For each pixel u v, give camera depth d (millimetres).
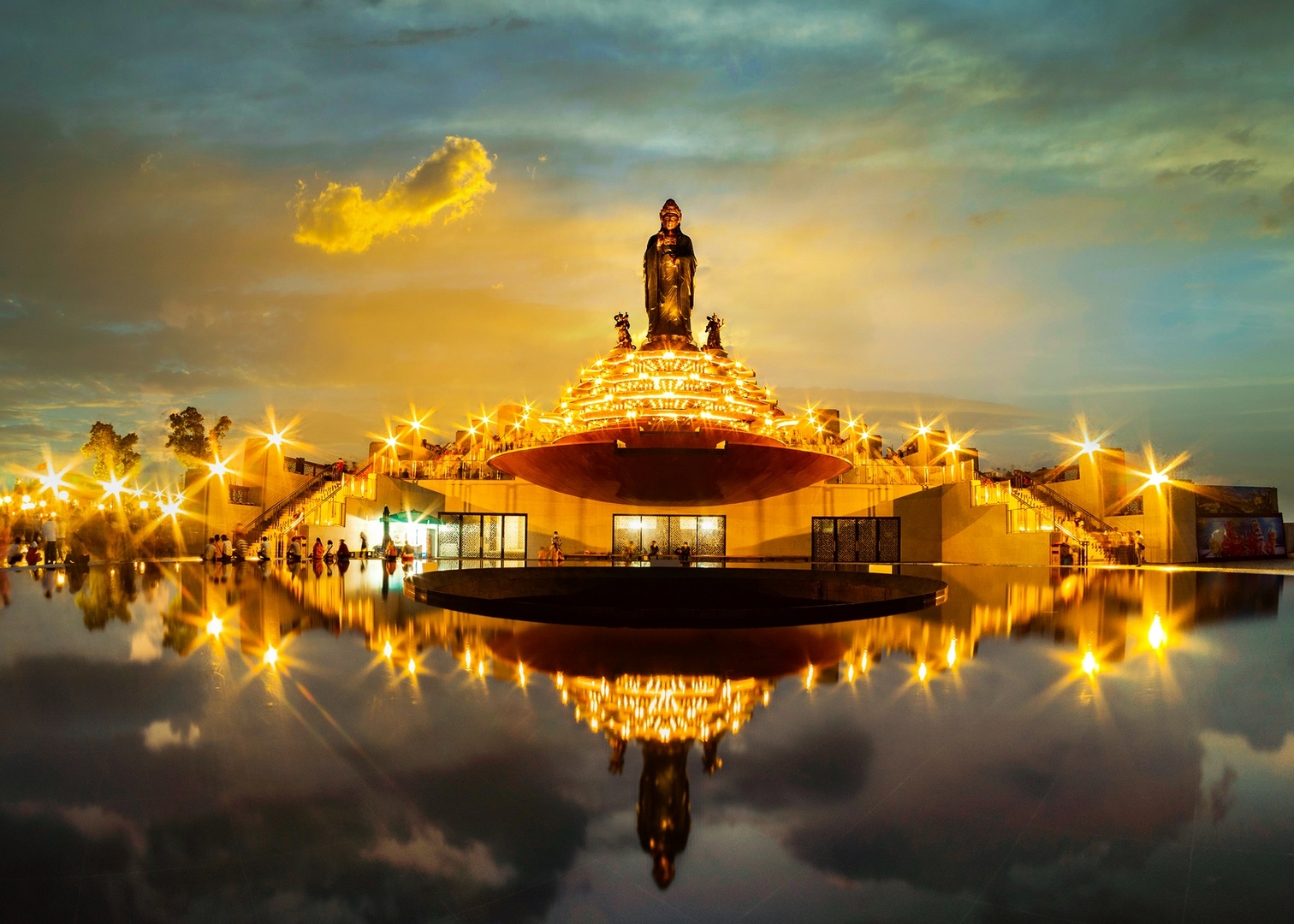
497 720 4723
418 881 2615
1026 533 33312
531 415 43344
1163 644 8062
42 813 3209
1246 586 17766
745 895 2535
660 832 3055
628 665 6578
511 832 3059
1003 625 9852
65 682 5781
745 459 21641
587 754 4043
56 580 16547
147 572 19750
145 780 3604
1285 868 2729
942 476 41188
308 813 3225
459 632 8633
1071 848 2910
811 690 5582
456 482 40000
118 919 2318
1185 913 2398
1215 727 4609
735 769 3803
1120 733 4473
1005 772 3773
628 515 39812
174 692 5434
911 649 7555
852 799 3420
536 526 39781
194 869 2701
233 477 33562
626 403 26781
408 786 3551
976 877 2668
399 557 34062
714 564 34750
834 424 43312
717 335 30906
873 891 2561
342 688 5598
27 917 2328
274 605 11711
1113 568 28609
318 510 33125
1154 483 35094
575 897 2527
